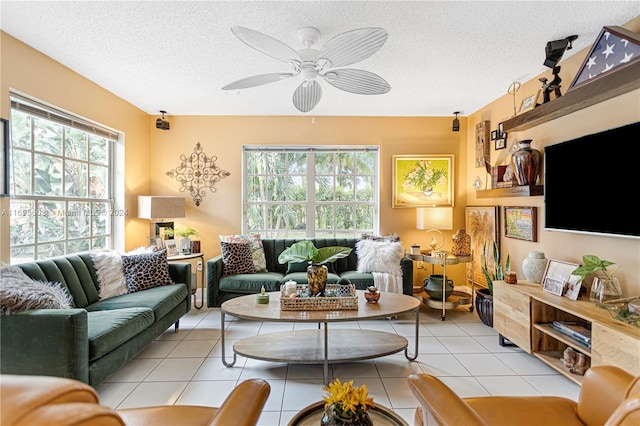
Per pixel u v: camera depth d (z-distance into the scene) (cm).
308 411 134
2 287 182
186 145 442
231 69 296
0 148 232
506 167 348
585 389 127
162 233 409
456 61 279
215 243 447
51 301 194
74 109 301
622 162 215
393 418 129
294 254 256
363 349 246
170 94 362
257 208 462
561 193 268
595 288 220
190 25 225
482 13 210
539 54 267
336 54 199
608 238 234
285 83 331
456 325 337
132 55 270
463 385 221
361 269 381
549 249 296
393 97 372
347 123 449
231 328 328
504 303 279
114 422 54
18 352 176
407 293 370
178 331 319
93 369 191
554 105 257
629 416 66
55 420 45
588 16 213
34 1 198
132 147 398
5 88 236
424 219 404
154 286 307
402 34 235
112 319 219
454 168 450
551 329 239
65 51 263
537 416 125
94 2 200
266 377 233
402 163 449
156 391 214
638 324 181
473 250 425
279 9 206
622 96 221
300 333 280
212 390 215
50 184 291
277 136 448
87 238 338
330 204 465
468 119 449
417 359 259
